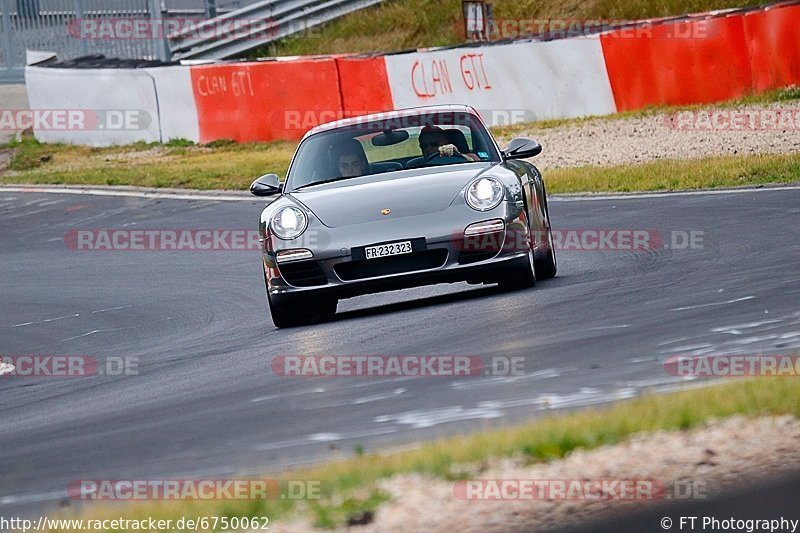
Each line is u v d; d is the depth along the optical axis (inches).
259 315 1505.9
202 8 5029.5
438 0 4702.3
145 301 1785.2
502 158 1375.5
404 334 1149.1
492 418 751.1
